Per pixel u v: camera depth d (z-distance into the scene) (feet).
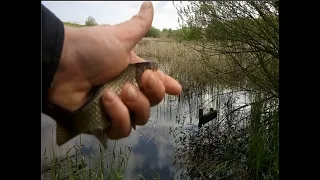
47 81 0.71
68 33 0.75
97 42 0.75
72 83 0.74
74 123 0.71
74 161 1.86
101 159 1.79
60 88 0.73
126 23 0.83
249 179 1.88
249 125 2.35
